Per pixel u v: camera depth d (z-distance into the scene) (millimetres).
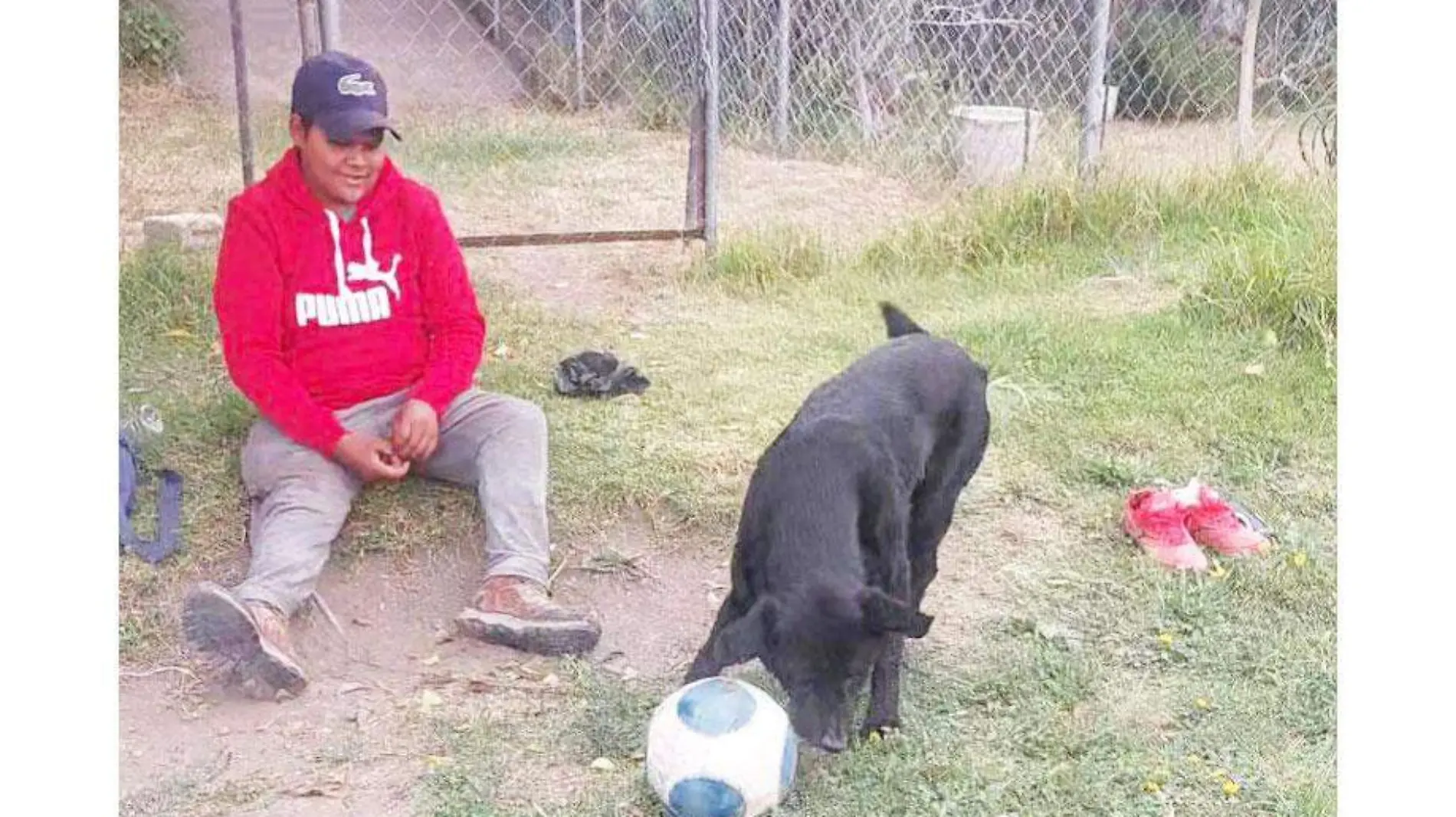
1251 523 4633
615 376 5461
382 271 4301
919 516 3971
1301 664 3951
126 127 9758
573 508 4609
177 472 4535
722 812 3117
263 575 3893
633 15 11680
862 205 8695
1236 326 6246
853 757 3492
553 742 3572
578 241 7000
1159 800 3377
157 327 5770
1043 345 6082
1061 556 4535
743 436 5129
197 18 11555
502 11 12336
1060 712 3732
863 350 6117
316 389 4297
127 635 3918
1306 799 3352
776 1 10609
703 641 4090
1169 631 4117
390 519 4379
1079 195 7746
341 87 4035
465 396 4438
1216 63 10969
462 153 9664
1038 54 11195
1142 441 5270
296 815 3268
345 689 3799
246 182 6562
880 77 10633
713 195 7188
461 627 3990
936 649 4020
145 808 3273
